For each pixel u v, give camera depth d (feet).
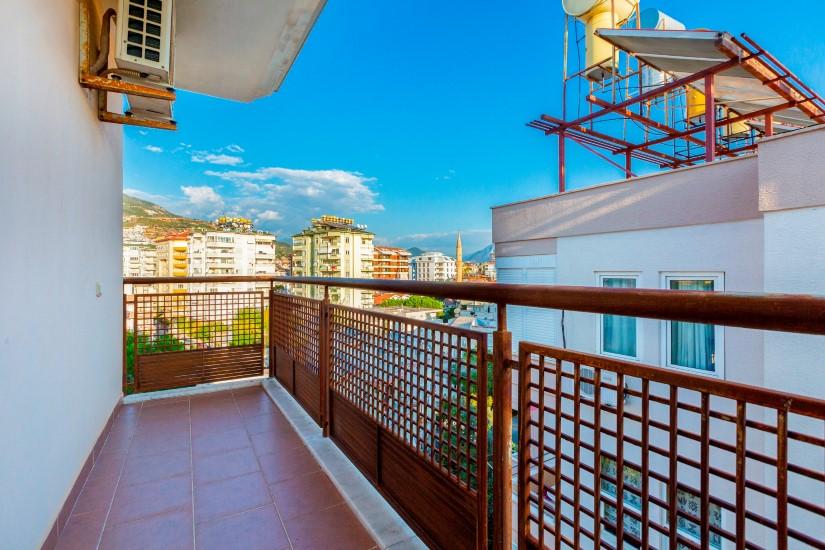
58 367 5.13
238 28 8.46
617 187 14.80
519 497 3.41
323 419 7.77
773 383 9.86
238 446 7.61
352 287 6.43
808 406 1.77
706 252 12.38
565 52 21.21
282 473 6.63
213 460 7.06
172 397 10.44
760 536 9.66
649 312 2.33
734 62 12.87
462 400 4.20
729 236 11.87
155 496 5.94
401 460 5.30
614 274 14.99
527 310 17.51
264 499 5.89
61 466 5.20
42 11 4.61
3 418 3.61
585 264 16.01
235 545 4.91
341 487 6.03
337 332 7.27
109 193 8.53
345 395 6.96
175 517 5.45
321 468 6.77
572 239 16.53
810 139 9.46
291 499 5.89
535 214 18.12
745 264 11.51
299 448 7.54
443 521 4.46
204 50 9.32
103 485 6.22
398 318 5.33
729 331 11.62
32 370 4.27
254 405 9.89
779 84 14.57
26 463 4.10
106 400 8.08
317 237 133.39
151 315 10.66
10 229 3.76
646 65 17.88
